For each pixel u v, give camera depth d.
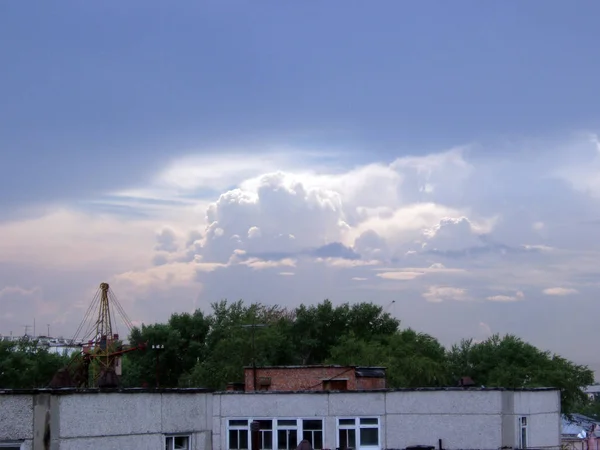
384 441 50.81
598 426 131.88
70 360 123.00
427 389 51.28
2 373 117.44
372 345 114.94
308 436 50.47
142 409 41.12
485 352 121.75
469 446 50.84
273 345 120.06
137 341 132.25
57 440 36.91
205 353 129.12
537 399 53.81
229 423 50.81
